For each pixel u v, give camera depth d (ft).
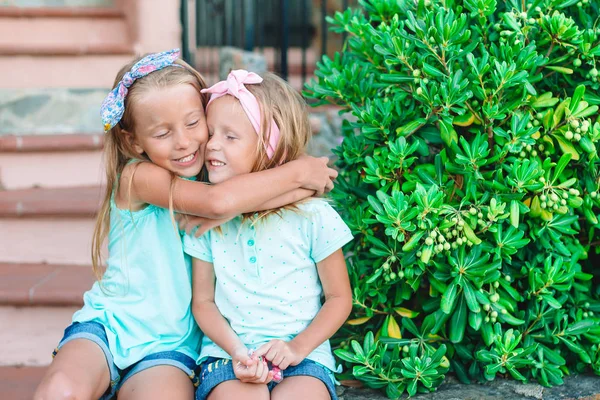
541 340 6.62
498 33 6.52
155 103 5.89
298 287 6.21
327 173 6.34
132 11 13.01
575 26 6.17
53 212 9.62
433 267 6.51
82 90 11.80
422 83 6.15
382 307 7.00
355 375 6.30
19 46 11.92
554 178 6.17
